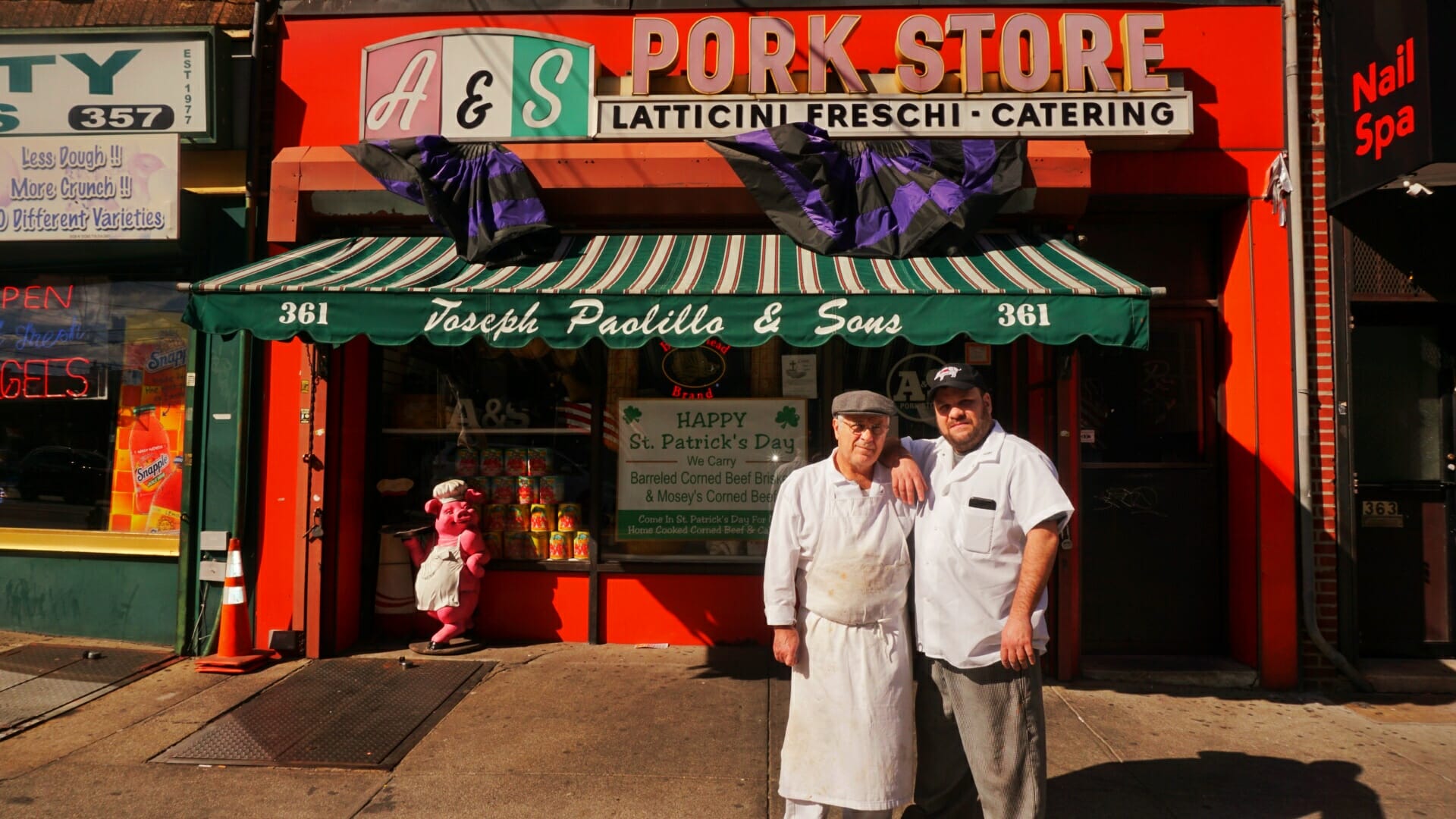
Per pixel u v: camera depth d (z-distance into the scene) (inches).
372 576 251.8
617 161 223.8
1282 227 227.6
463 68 234.4
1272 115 229.8
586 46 233.0
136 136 230.8
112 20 243.3
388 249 222.5
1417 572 233.6
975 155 211.9
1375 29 207.6
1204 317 241.6
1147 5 232.5
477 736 183.3
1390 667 226.4
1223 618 237.0
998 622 129.3
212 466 236.5
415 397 257.3
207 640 234.5
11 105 238.7
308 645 231.1
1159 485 239.8
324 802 155.6
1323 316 227.6
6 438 255.9
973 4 234.5
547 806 154.5
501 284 187.0
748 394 246.7
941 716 136.6
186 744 178.9
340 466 237.3
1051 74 230.5
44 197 231.9
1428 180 210.1
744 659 231.9
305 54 241.9
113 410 251.9
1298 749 184.1
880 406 129.2
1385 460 235.5
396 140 222.8
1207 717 201.3
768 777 166.1
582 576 247.0
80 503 251.9
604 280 189.9
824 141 214.8
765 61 229.3
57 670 221.5
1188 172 229.0
